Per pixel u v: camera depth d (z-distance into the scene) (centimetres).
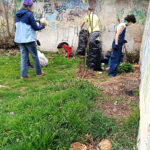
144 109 261
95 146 281
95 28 682
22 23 505
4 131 290
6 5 841
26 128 290
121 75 588
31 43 522
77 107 348
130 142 278
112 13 734
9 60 705
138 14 711
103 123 314
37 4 805
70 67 670
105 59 711
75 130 295
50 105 353
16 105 370
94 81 526
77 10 771
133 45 743
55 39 826
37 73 565
